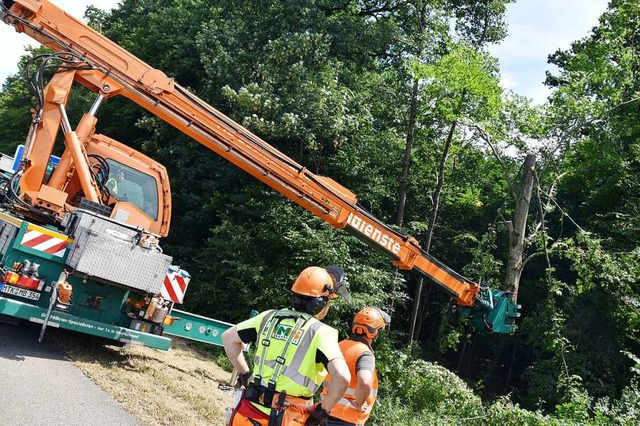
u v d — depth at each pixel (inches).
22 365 262.4
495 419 452.4
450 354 975.6
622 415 446.9
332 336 136.8
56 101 319.3
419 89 767.7
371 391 177.2
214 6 838.5
